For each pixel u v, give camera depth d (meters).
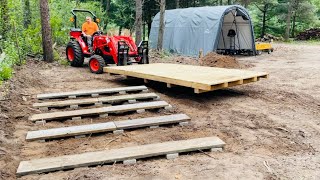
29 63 10.59
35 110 5.87
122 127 4.92
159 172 3.61
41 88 7.57
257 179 3.46
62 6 16.39
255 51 16.27
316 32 27.61
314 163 3.89
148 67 8.74
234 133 4.86
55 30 13.27
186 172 3.61
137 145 4.41
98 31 10.38
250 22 15.99
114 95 7.02
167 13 17.61
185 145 4.20
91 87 7.78
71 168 3.67
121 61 9.31
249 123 5.34
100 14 20.64
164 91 7.55
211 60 12.16
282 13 29.00
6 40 10.27
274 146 4.43
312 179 3.47
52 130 4.77
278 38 27.77
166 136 4.74
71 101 6.28
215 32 14.64
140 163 3.86
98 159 3.79
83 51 10.45
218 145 4.23
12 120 5.29
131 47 9.78
